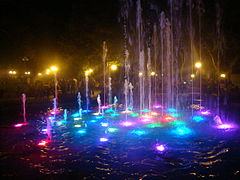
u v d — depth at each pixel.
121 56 23.55
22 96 20.47
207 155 5.84
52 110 13.74
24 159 5.76
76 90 25.52
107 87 25.27
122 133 8.11
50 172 5.00
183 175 4.78
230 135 7.61
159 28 24.25
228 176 4.70
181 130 8.34
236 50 20.77
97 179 4.65
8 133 8.34
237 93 18.95
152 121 10.11
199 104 15.32
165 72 28.70
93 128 8.97
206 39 21.84
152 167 5.19
